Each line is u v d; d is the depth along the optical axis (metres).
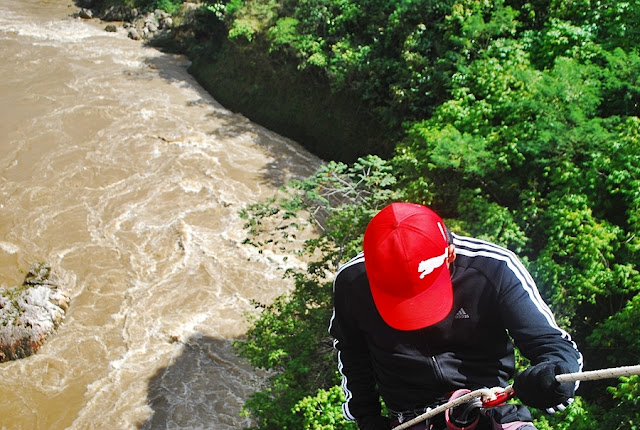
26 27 34.34
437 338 2.57
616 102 15.61
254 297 18.52
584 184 13.23
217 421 15.38
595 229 12.19
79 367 16.78
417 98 20.64
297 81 25.66
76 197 22.16
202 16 31.16
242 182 22.95
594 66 15.61
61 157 23.98
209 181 22.91
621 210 13.59
